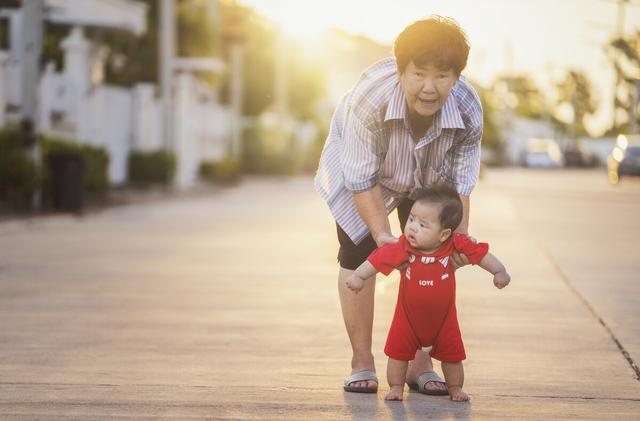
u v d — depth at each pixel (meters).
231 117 43.88
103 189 24.47
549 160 75.12
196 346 7.57
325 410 5.74
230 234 17.05
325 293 10.36
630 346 7.79
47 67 23.52
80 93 26.67
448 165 5.95
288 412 5.69
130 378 6.50
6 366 6.83
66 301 9.66
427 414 5.67
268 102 59.47
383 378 6.60
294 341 7.80
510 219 21.69
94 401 5.91
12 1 22.84
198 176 37.12
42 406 5.79
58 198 20.22
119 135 30.47
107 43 36.22
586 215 23.64
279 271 12.14
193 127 36.00
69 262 12.77
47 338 7.83
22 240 15.43
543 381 6.57
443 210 5.50
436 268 5.68
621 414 5.76
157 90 33.28
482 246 5.62
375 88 5.72
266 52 59.66
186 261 13.04
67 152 21.41
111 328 8.29
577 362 7.17
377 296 10.23
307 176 50.69
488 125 99.31
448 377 5.98
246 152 47.12
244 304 9.59
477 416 5.65
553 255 14.55
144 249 14.45
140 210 22.50
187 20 40.41
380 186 6.11
